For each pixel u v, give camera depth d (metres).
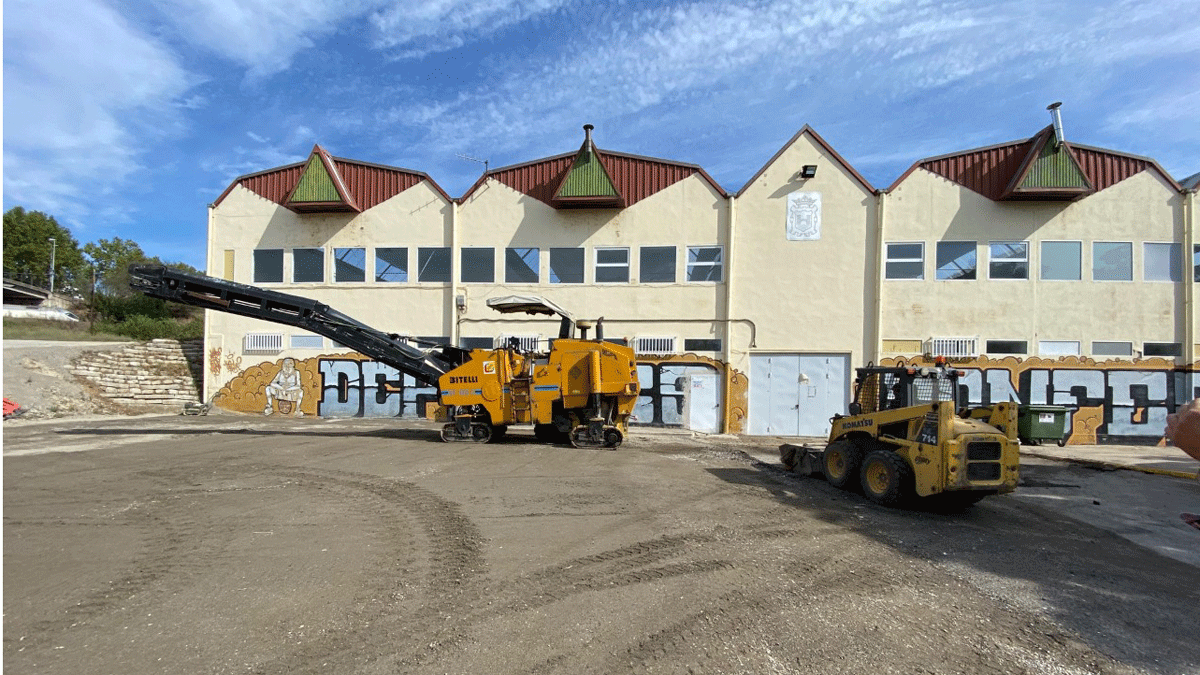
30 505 7.55
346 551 5.86
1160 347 17.56
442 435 13.88
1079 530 7.68
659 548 6.11
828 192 18.73
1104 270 17.88
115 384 20.03
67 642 3.98
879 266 18.28
